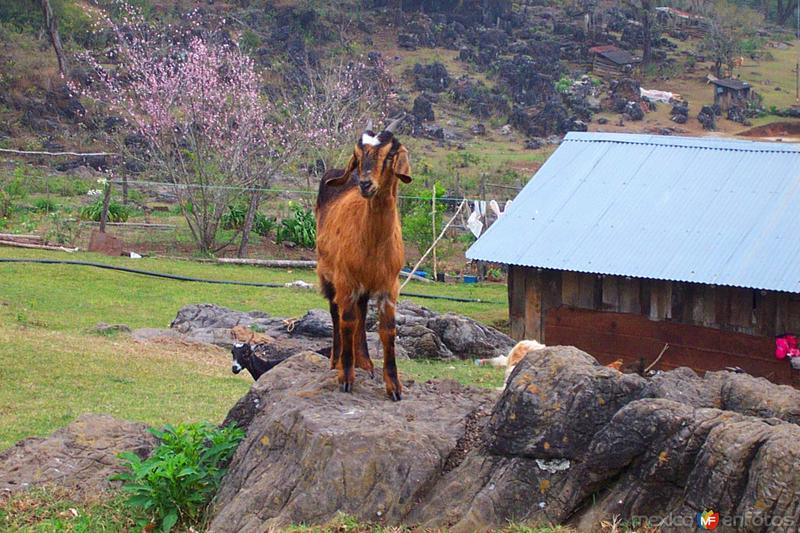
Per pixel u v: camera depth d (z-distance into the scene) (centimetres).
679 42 8150
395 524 673
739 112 6556
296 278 2834
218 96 3262
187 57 3538
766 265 1708
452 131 6034
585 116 6344
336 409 761
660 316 1834
